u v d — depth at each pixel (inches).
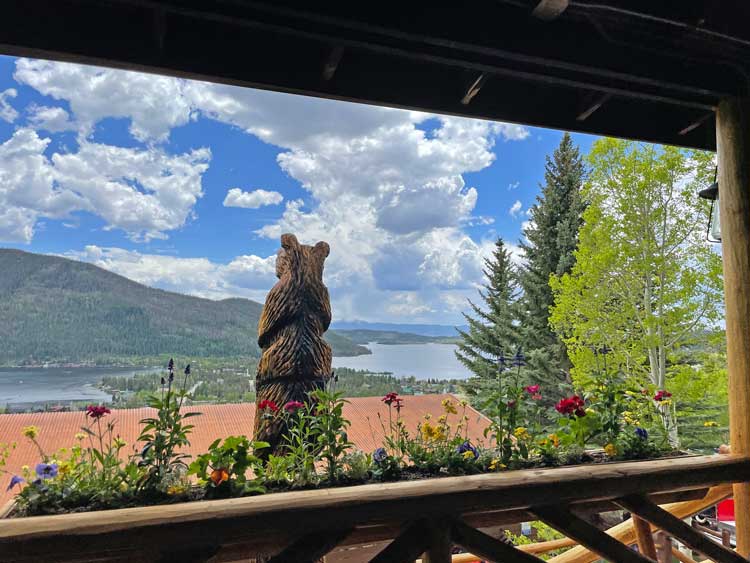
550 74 77.5
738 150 88.4
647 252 341.1
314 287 107.3
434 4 64.3
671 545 112.8
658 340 329.4
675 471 83.4
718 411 318.7
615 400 95.2
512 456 84.3
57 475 65.8
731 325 89.9
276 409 88.7
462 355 567.5
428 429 84.1
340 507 65.2
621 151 353.7
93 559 57.5
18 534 53.9
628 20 72.1
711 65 85.4
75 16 60.1
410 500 68.3
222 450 70.3
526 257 566.9
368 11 60.8
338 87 75.4
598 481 78.5
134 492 64.5
